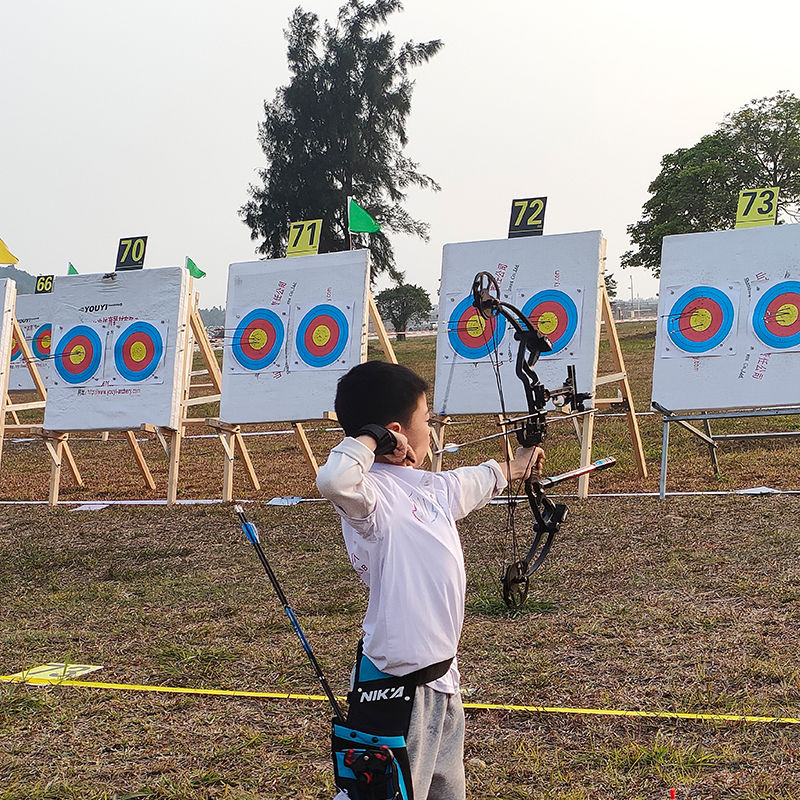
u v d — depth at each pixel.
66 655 5.04
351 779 2.18
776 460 8.93
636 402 14.04
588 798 3.16
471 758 3.51
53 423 9.56
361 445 2.19
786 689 3.89
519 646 4.72
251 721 3.98
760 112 36.28
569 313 8.24
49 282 16.69
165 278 9.56
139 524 8.28
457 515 2.44
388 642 2.21
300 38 40.91
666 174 37.34
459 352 8.59
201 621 5.57
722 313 8.09
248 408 9.17
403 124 41.75
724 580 5.50
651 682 4.12
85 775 3.54
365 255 9.12
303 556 6.95
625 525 6.92
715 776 3.24
